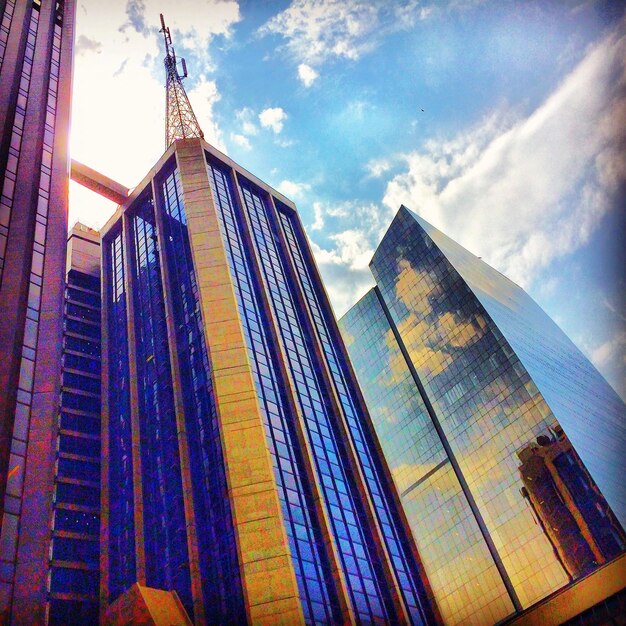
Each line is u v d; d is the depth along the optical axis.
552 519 109.31
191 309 94.44
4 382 48.84
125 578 76.31
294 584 62.91
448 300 148.00
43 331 54.78
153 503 81.50
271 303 99.94
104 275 120.12
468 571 118.94
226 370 81.56
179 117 145.00
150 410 92.50
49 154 69.19
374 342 164.75
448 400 138.25
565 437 113.44
